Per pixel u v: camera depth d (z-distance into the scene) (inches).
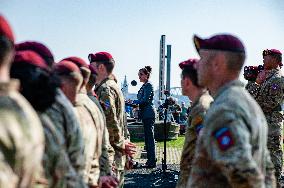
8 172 59.2
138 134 603.8
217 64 102.0
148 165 379.2
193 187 98.4
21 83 85.5
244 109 93.2
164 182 315.0
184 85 150.2
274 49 257.1
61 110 92.3
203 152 97.0
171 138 617.9
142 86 381.4
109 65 214.2
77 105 126.7
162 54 552.7
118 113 214.5
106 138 157.9
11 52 65.7
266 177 108.8
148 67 374.3
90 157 125.7
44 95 86.5
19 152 61.2
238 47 101.3
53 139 87.0
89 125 127.2
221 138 90.4
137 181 318.7
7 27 64.9
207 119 95.3
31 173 64.1
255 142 94.7
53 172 86.0
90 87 174.9
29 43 107.0
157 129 598.2
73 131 93.9
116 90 213.0
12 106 63.4
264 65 264.8
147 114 376.5
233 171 88.2
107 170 153.6
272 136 255.9
